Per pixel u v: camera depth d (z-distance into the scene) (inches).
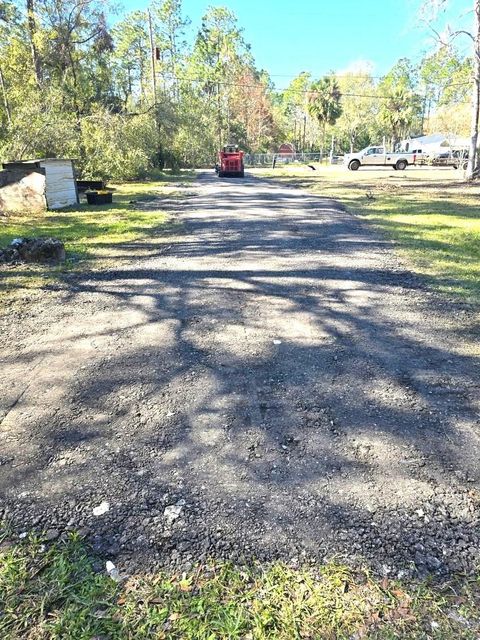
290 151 2170.3
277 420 88.7
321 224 327.9
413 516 65.1
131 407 93.9
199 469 75.0
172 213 389.7
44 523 64.1
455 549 59.8
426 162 1180.5
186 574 56.1
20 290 176.6
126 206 436.1
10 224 328.2
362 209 400.8
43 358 117.6
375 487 70.8
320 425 86.9
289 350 121.8
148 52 1384.1
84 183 548.7
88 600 52.7
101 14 759.7
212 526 63.4
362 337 130.7
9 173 399.2
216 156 1454.2
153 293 172.9
